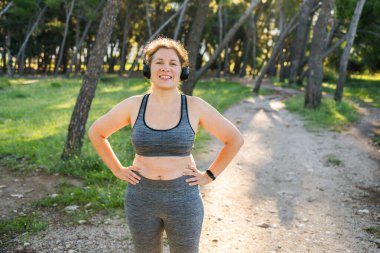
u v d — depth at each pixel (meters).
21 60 38.16
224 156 2.52
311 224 4.84
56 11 38.66
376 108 16.22
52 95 18.55
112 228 4.42
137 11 39.69
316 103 15.26
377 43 26.02
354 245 4.26
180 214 2.40
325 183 6.58
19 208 4.90
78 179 6.05
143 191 2.41
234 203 5.52
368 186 6.43
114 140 8.77
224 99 17.72
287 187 6.34
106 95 18.58
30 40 39.97
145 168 2.41
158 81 2.36
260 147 9.26
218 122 2.46
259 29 49.19
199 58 50.44
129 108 2.47
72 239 4.13
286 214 5.16
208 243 4.23
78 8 35.88
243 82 34.69
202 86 26.16
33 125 10.51
